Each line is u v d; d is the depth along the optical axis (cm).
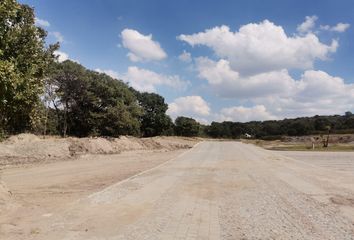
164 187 1473
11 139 3362
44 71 1215
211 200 1198
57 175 2073
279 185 1519
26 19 1132
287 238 772
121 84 7356
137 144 4934
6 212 1017
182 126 10244
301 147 5291
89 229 843
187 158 3066
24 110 1170
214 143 6438
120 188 1445
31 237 782
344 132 9175
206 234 800
